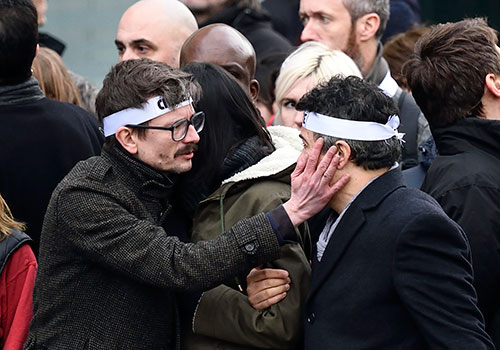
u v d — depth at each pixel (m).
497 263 9.52
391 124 8.87
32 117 11.08
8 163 10.91
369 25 14.48
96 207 8.95
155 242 8.94
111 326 9.05
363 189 8.84
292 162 9.65
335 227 8.95
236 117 9.93
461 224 9.57
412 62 10.55
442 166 10.03
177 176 9.75
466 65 10.11
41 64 13.80
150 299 9.16
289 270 9.30
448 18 25.03
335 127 8.74
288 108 12.39
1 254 10.09
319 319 8.82
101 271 9.09
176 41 14.02
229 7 17.08
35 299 9.36
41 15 15.78
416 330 8.49
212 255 8.85
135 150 9.19
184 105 9.18
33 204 10.98
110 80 9.28
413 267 8.34
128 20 14.06
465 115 10.18
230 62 12.06
